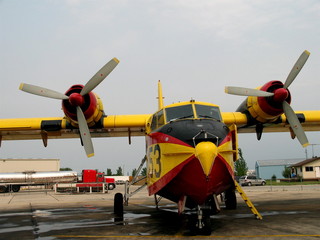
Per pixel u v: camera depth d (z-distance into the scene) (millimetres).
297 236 6617
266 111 10625
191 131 7188
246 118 11422
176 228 8195
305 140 9828
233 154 8383
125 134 13203
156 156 8188
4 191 39875
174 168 7188
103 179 40219
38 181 41469
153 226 8594
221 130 7473
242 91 10070
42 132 11875
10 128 11352
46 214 12391
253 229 7590
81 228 8578
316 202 14250
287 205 13109
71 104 9891
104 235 7438
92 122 11133
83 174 37344
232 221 8953
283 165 76188
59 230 8367
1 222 10328
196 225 7148
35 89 10148
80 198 23141
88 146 9719
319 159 53969
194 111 8219
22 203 18953
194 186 7039
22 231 8398
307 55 10164
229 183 7824
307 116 11773
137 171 11508
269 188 30578
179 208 7316
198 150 6617
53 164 53969
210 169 6570
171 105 8633
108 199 21406
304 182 47750
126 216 10992
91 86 10094
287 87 10477
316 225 7992
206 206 7641
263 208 12195
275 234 6895
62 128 11438
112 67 10211
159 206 14734
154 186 8352
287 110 10156
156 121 8930
